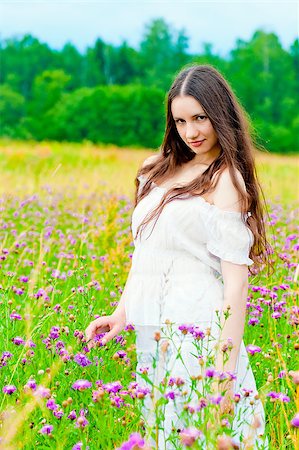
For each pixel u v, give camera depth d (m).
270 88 83.62
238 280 3.45
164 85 95.44
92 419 3.58
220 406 2.96
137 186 3.91
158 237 3.57
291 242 7.68
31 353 3.99
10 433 3.07
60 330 4.23
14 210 9.72
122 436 3.33
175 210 3.53
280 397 3.36
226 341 3.27
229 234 3.44
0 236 7.27
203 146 3.62
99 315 4.61
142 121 71.50
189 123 3.58
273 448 3.38
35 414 3.47
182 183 3.66
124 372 4.16
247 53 87.19
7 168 21.89
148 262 3.61
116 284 5.61
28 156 26.58
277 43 86.94
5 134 81.19
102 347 4.05
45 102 87.62
